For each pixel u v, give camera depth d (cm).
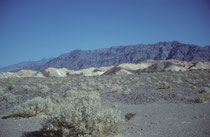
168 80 4112
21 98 2025
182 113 1138
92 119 693
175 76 5166
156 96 2014
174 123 910
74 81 4647
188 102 1611
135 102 1683
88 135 665
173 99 1798
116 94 2228
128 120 999
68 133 670
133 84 3438
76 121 676
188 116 1052
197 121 931
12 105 1623
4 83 4241
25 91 2694
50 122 728
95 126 686
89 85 3491
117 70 10800
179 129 805
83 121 688
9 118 1114
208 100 1706
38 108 1145
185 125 866
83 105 746
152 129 820
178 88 2727
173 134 743
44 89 2623
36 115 1144
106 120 738
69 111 701
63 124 698
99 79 5053
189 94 2117
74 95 1966
